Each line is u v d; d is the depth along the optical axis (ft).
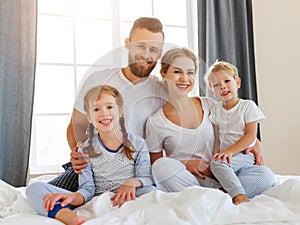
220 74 4.71
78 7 8.21
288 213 2.92
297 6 8.84
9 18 7.04
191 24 9.11
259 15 9.04
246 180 4.31
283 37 8.88
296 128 8.73
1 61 6.91
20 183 6.97
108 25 8.39
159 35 5.41
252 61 8.87
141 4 8.85
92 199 3.61
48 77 7.93
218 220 2.84
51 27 8.00
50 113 7.86
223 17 8.61
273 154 8.77
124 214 3.10
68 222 3.20
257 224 2.80
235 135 4.81
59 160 7.44
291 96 8.77
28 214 3.41
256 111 4.94
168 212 2.92
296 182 3.47
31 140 7.66
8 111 6.97
